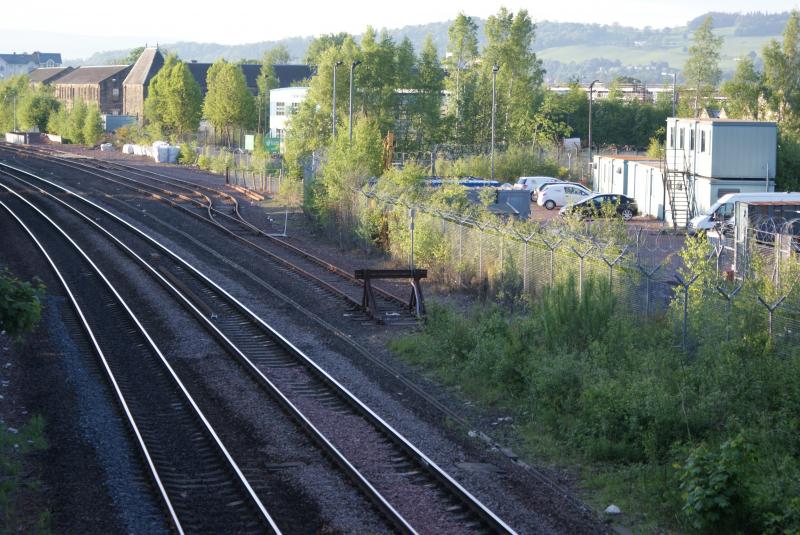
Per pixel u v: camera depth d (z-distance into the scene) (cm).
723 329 2309
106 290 3731
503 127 10244
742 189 5597
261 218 6138
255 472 1809
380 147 5822
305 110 8869
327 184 5297
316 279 3981
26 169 9444
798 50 9656
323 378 2495
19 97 16912
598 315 2567
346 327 3183
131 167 9950
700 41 11519
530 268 3284
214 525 1572
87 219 5750
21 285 1997
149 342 2866
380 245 4706
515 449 2011
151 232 5394
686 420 1945
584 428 2028
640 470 1823
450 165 7631
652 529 1588
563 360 2294
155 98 13462
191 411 2219
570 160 8675
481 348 2538
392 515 1565
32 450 1927
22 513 1609
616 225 3884
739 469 1577
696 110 11106
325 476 1789
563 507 1675
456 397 2392
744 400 2039
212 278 4012
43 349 2795
